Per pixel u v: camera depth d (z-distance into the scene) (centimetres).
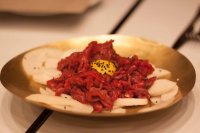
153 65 55
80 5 76
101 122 48
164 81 51
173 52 57
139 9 88
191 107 51
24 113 51
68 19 81
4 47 70
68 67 53
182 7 89
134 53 59
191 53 66
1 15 83
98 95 46
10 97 54
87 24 79
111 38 62
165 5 90
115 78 50
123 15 84
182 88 50
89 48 53
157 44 59
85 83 48
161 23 80
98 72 50
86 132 47
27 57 57
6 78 51
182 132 47
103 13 85
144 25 79
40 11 76
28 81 52
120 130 47
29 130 47
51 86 50
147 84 50
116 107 47
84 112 44
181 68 54
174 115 49
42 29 77
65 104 46
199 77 57
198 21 81
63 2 77
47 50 59
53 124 48
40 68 55
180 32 76
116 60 54
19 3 77
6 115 50
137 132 46
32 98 47
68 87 49
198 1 93
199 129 47
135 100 47
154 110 46
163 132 47
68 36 74
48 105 46
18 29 76
